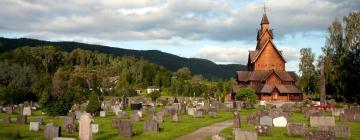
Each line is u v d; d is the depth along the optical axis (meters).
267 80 113.56
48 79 104.81
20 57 194.62
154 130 35.06
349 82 85.69
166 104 83.12
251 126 39.66
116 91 137.25
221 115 56.97
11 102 79.00
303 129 31.19
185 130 36.81
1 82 113.44
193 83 168.00
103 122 44.91
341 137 30.08
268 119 39.69
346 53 88.31
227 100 111.44
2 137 30.47
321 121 37.84
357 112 46.16
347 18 89.94
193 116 53.94
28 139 30.05
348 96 88.12
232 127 39.66
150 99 103.12
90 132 28.72
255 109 72.75
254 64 123.00
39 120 42.50
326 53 94.44
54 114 53.75
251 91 87.19
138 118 46.06
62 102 54.97
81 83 136.00
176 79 194.00
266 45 122.62
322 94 71.69
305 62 108.56
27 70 119.00
